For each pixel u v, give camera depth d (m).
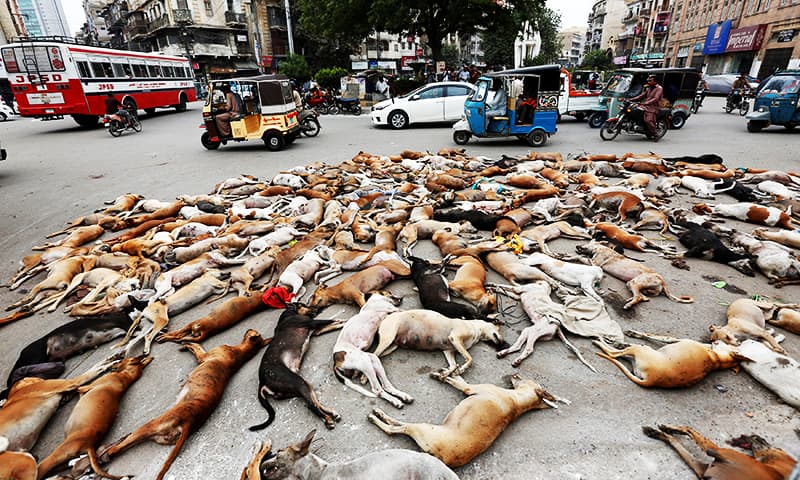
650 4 56.91
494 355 3.26
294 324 3.41
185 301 4.12
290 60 28.38
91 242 5.86
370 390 2.92
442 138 13.70
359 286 4.07
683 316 3.62
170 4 35.66
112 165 10.73
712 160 8.63
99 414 2.61
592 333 3.34
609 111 14.43
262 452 2.37
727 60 35.09
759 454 2.22
